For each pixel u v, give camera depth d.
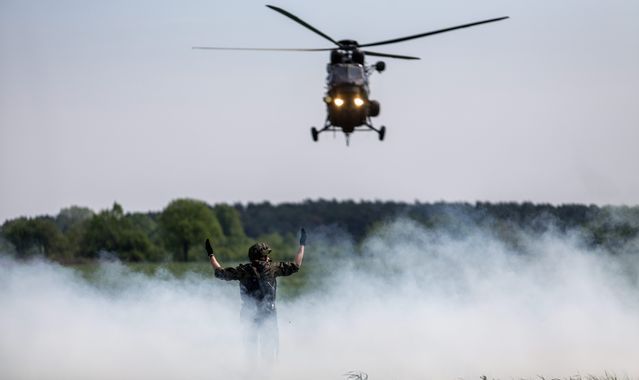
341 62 51.88
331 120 50.78
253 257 26.38
